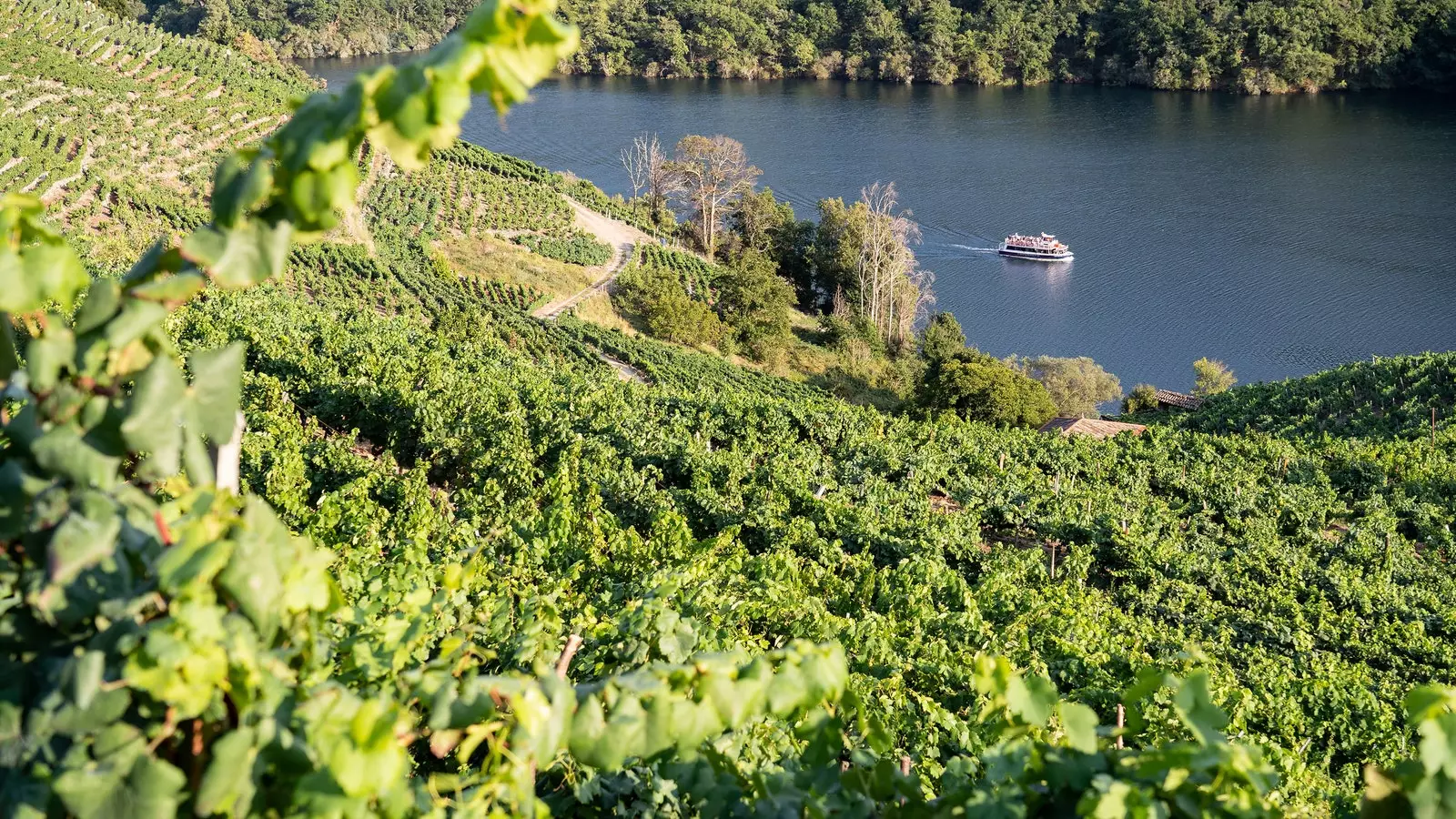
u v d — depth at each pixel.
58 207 55.22
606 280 64.19
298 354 25.94
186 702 2.16
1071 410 60.28
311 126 2.18
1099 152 109.94
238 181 2.18
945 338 65.62
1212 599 22.17
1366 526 28.78
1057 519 24.73
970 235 90.44
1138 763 2.75
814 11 147.25
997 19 138.50
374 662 3.68
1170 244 86.81
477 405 23.97
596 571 14.73
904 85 142.50
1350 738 14.84
